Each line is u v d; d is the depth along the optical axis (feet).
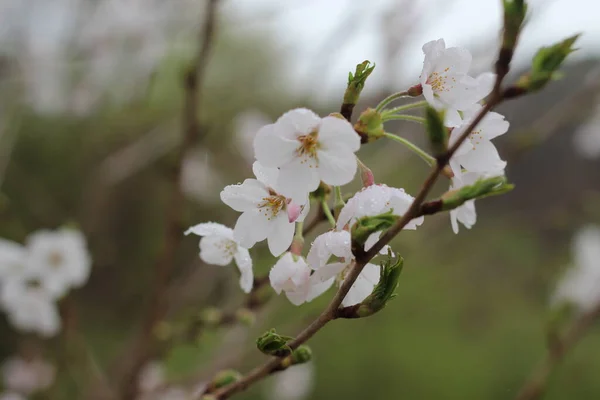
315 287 1.44
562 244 4.87
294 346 1.38
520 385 5.92
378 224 1.33
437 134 1.30
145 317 2.32
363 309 1.36
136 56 3.99
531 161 6.16
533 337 6.20
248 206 1.45
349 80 1.40
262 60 4.68
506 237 4.92
